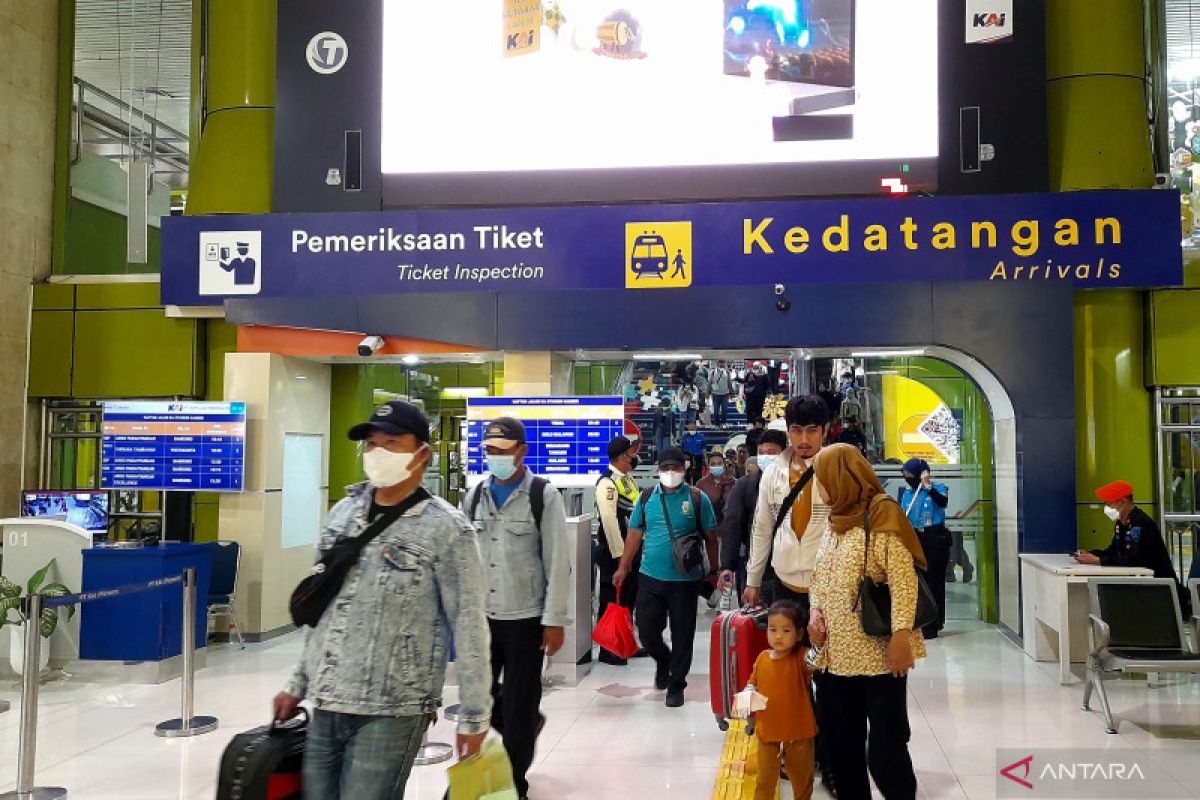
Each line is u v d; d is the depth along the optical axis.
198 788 4.63
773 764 3.92
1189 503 8.59
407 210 9.22
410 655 2.47
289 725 2.65
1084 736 5.35
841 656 3.47
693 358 9.32
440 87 9.35
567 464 8.20
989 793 4.39
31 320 10.07
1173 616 5.86
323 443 9.95
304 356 9.16
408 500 2.57
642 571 6.25
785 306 8.47
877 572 3.44
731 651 4.94
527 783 4.30
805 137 9.00
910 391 9.85
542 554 4.10
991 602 9.36
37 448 10.24
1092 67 9.03
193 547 7.47
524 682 4.02
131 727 5.75
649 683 6.87
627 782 4.64
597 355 9.13
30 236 10.25
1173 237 8.30
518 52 9.32
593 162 9.21
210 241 9.28
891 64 8.93
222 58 10.10
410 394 10.64
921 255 8.55
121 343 9.91
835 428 9.97
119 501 10.16
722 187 9.05
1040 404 8.21
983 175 8.74
